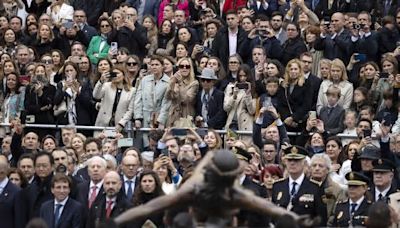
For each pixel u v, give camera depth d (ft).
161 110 177.78
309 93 177.06
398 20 200.44
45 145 161.48
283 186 130.72
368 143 152.66
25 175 142.51
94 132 179.42
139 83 180.45
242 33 197.67
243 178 130.52
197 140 153.79
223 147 170.81
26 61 200.34
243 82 177.78
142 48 205.36
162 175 138.10
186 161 142.10
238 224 75.61
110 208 128.47
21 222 136.15
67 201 131.64
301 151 132.26
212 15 209.77
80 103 182.60
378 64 199.11
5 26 212.23
